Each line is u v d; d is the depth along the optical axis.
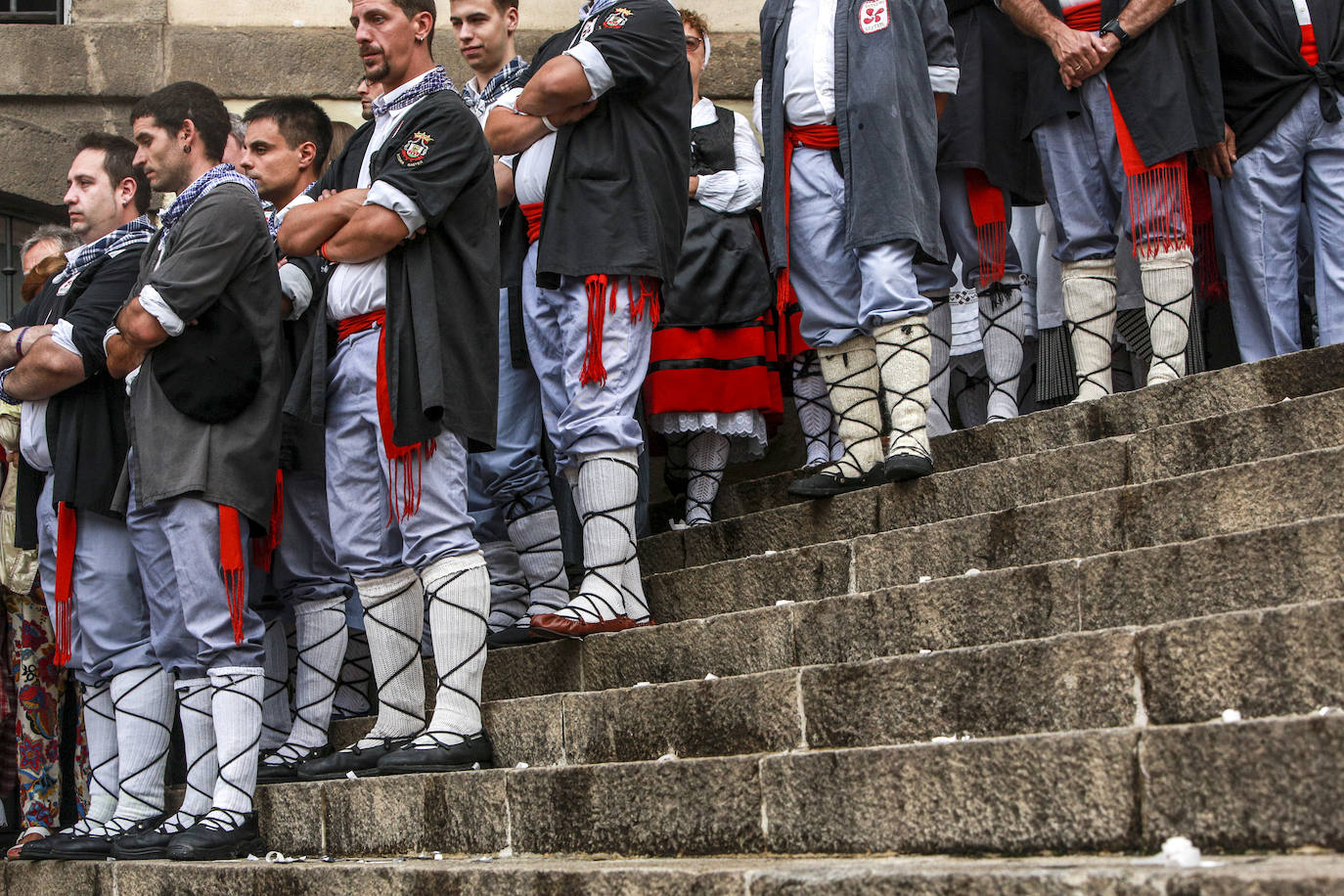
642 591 4.67
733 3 8.13
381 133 4.49
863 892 2.42
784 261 5.29
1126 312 6.45
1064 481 4.45
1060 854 2.56
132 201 5.13
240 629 4.23
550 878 2.96
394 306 4.16
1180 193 5.30
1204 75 5.31
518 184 4.94
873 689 3.26
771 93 5.39
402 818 3.84
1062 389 6.62
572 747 3.93
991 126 5.80
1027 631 3.50
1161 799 2.45
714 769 3.12
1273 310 5.49
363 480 4.34
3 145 7.81
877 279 5.02
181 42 8.03
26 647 5.46
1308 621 2.62
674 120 4.67
